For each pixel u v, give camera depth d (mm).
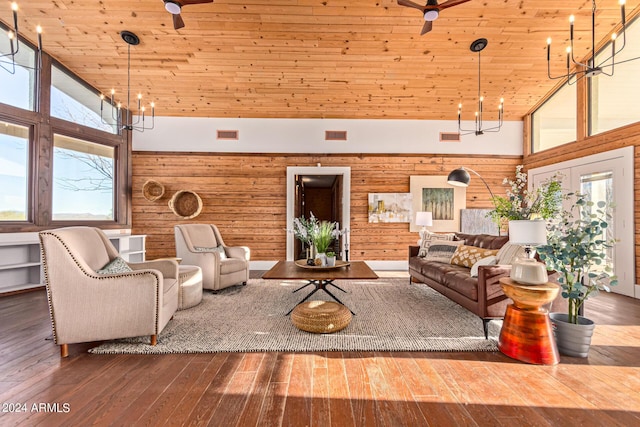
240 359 1881
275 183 5281
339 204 5805
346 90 4582
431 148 5371
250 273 4801
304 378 1663
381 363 1836
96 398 1469
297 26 3369
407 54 3812
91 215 4602
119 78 4289
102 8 3150
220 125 5266
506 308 2035
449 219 5332
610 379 1657
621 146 3578
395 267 5289
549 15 3230
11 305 2988
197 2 2320
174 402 1442
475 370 1756
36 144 3754
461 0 2271
